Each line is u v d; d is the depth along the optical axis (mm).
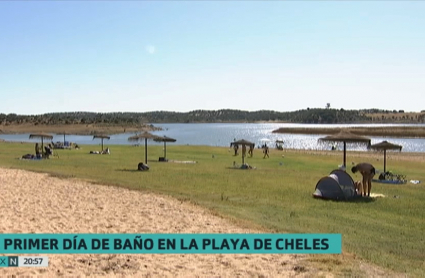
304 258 9031
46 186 18328
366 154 45656
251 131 164750
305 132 130625
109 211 13320
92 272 8117
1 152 41938
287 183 20062
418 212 13711
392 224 12062
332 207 14414
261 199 15750
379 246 9938
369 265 8578
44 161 31781
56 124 167750
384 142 24125
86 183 19359
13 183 19031
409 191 18109
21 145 55750
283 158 37656
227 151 46562
